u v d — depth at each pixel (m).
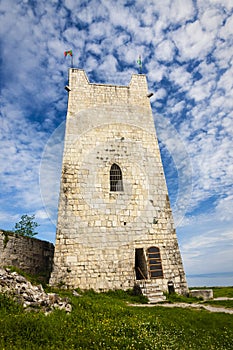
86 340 5.54
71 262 12.84
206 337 6.86
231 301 11.85
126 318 7.54
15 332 5.26
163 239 14.29
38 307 7.00
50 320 6.23
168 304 11.25
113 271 13.05
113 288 12.77
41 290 8.27
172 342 6.22
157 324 7.35
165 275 13.48
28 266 13.66
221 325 7.81
